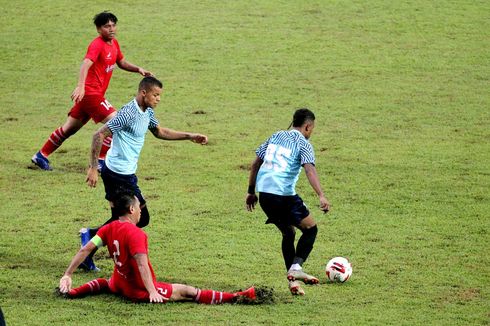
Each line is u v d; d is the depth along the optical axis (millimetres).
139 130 35188
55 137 49656
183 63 71688
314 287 34469
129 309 31469
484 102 63656
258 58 72812
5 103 63469
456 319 31250
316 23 80375
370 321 30828
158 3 85938
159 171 50344
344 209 44250
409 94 65250
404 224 42094
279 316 31109
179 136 36812
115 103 63250
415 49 74812
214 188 47469
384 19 81312
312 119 34156
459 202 45219
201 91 65812
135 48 74562
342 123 59312
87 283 32875
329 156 52844
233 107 62594
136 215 32312
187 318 30672
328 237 40375
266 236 40469
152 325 30016
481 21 80812
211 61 72125
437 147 54469
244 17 81938
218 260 37344
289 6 84938
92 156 34625
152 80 34938
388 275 35844
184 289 32281
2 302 32094
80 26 79562
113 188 35469
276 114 61188
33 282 34406
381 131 57656
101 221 42312
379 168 50656
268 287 34375
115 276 32438
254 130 57938
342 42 76188
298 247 33656
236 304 32344
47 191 46719
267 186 33531
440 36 77500
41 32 78250
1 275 35125
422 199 45656
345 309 31984
